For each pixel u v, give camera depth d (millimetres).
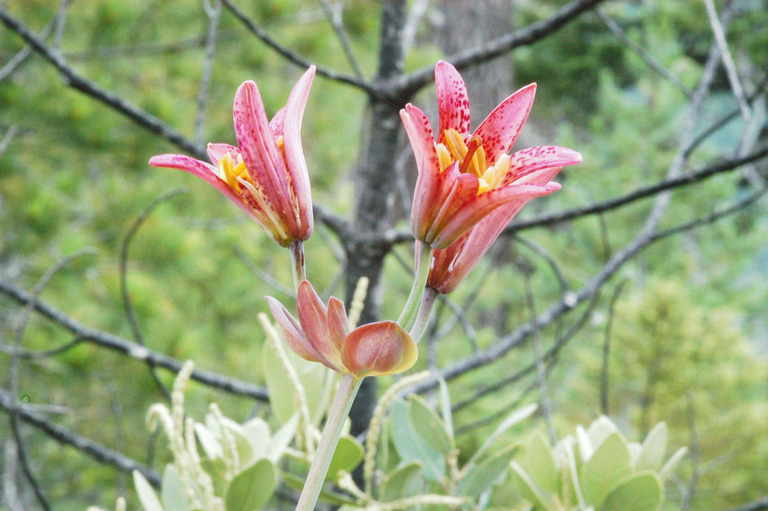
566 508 899
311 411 940
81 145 2908
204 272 3035
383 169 1494
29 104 2752
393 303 3270
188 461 873
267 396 1508
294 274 774
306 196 773
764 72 1494
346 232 1484
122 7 2984
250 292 3186
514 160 771
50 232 2744
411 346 749
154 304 2453
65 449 2273
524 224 1446
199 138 1537
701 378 3242
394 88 1494
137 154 3074
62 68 1473
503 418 2543
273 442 919
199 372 1510
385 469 936
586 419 3223
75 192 2836
